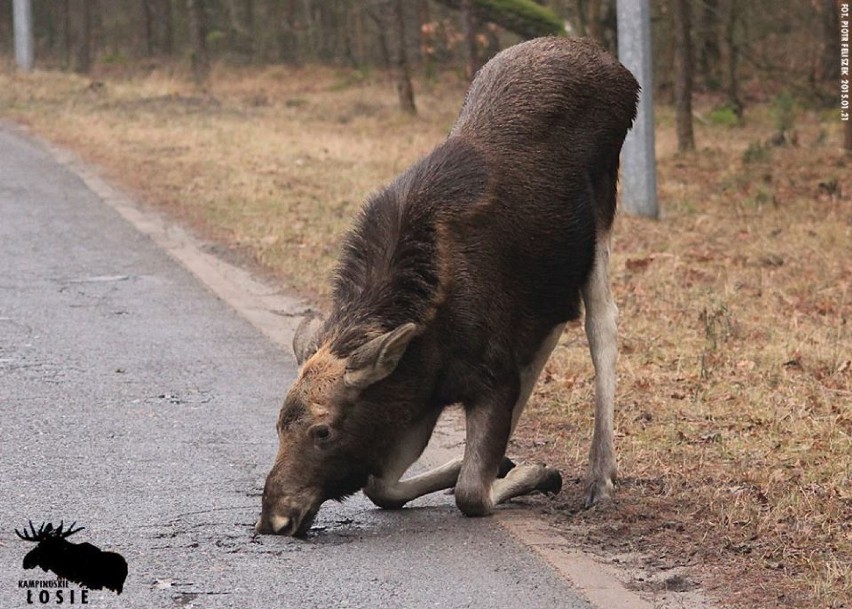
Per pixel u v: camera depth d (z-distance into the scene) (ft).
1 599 24.02
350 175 83.15
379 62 188.55
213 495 30.50
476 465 29.17
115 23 221.05
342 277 29.32
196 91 141.49
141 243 62.90
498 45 153.99
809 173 85.10
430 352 28.45
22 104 123.85
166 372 41.88
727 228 66.18
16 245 61.93
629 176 69.62
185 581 25.14
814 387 38.47
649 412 36.45
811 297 50.83
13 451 33.68
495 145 30.22
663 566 26.27
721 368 40.65
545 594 24.82
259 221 67.36
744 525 28.19
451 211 28.99
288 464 27.73
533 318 30.48
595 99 31.53
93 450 33.88
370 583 25.26
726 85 138.92
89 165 86.63
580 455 33.96
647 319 46.88
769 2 137.39
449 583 25.35
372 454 28.30
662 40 142.82
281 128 110.22
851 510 28.78
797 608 24.04
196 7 144.56
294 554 26.81
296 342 29.01
